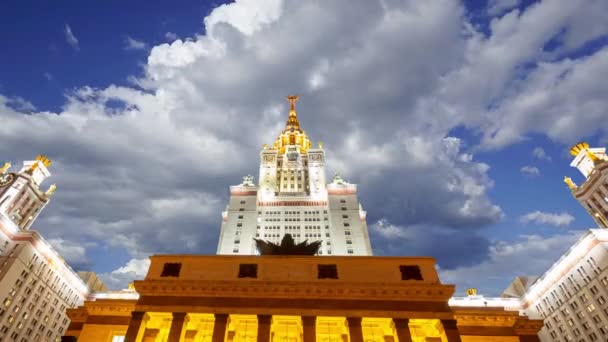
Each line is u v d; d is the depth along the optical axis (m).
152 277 38.94
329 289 36.56
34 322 105.44
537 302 119.94
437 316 35.12
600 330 97.25
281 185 164.38
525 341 38.47
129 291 127.50
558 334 111.38
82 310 40.38
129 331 33.88
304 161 176.50
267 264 40.22
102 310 39.44
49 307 111.25
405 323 34.62
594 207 127.19
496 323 39.47
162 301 36.06
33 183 137.38
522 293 134.38
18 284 101.44
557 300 112.44
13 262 100.38
